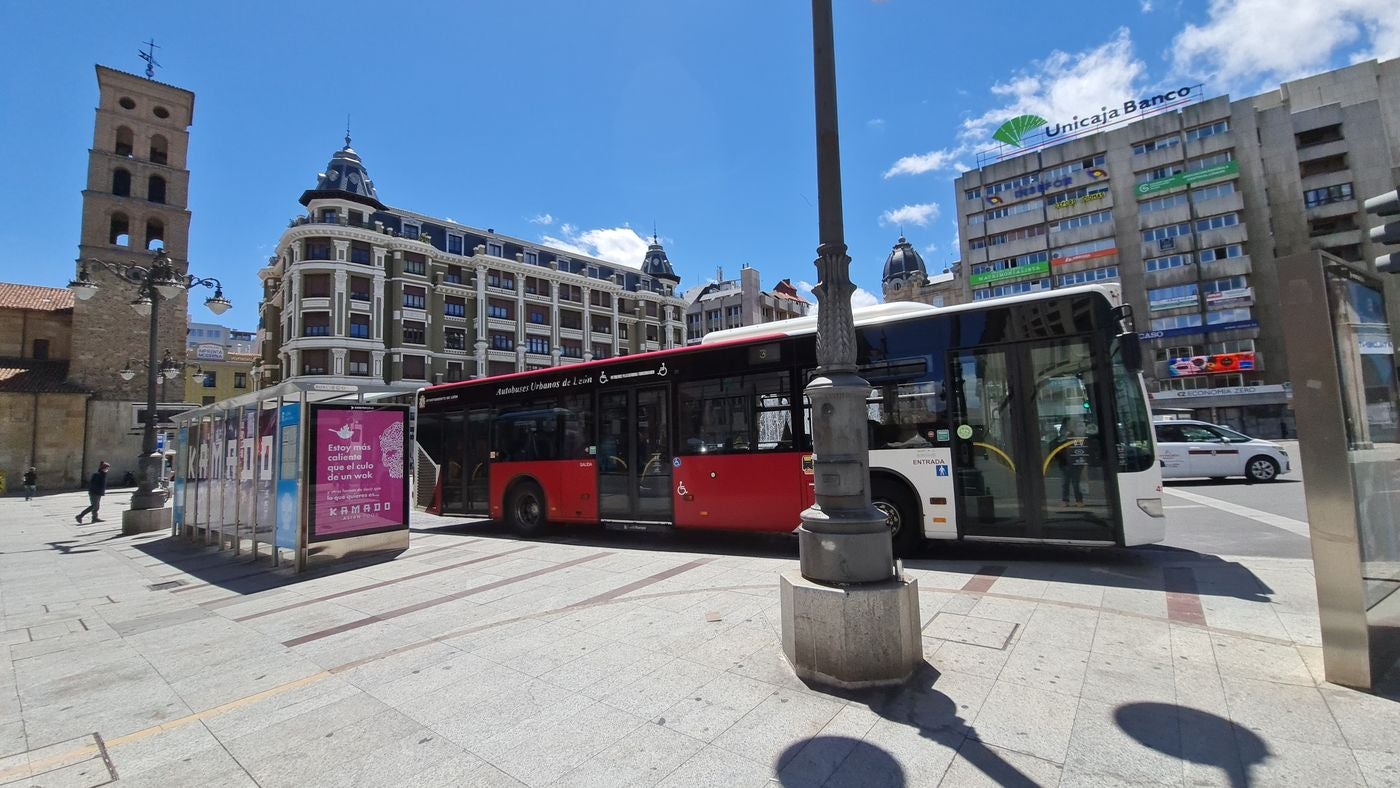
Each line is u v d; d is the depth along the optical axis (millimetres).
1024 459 6820
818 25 4172
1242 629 4391
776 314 86000
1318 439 3494
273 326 52375
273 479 9180
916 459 7324
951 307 7359
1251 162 43656
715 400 8719
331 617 5938
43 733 3627
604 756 2996
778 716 3303
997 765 2756
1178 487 14766
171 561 10078
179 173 39438
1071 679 3635
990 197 53594
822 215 4156
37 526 16625
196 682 4375
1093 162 49281
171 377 33094
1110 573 6312
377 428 9320
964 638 4391
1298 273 3557
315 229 46062
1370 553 3574
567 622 5262
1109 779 2623
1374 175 41781
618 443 9602
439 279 52938
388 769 3004
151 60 39312
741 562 7543
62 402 34594
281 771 3049
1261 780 2572
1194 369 43812
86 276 14938
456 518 14328
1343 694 3299
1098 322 6613
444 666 4367
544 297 60625
